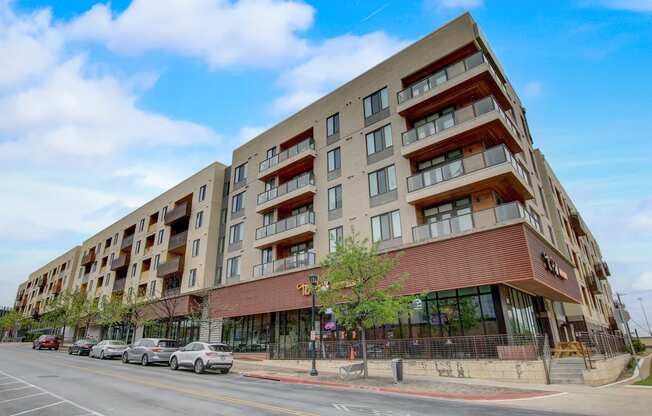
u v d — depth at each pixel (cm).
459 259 1903
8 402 1078
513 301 1948
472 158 2031
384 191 2452
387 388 1369
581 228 3688
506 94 2369
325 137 2978
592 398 1123
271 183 3334
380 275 1744
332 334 2406
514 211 1805
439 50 2425
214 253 3672
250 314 2939
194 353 2008
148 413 923
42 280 7775
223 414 903
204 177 4044
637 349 3803
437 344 1778
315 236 2755
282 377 1725
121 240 5344
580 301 2730
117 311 3862
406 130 2453
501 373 1540
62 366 2189
